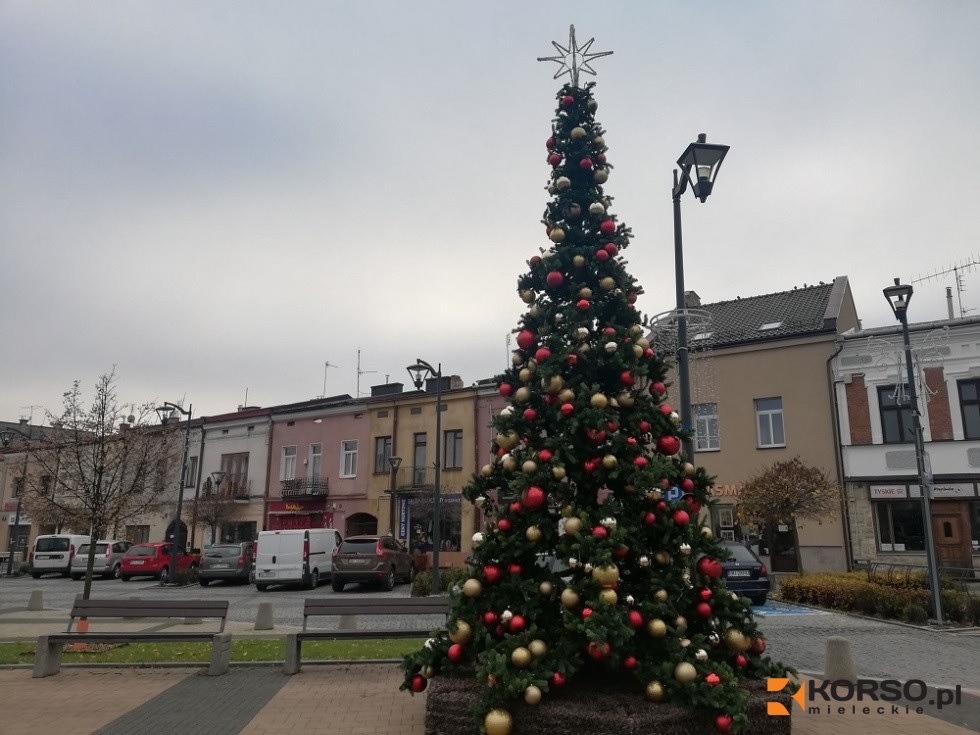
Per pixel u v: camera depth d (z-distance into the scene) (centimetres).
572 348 611
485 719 505
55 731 624
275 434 3756
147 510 1457
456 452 3178
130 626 1368
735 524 2548
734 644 561
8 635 1247
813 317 2742
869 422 2448
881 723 654
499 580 582
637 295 665
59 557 3284
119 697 751
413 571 2627
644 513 575
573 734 499
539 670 520
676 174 1048
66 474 1246
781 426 2592
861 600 1507
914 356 2284
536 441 615
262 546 2442
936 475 2328
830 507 2117
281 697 750
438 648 602
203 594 2289
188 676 859
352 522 3441
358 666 915
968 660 1011
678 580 557
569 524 546
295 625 1405
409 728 630
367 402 3475
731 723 495
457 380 3441
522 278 674
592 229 679
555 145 706
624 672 586
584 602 536
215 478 3659
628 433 605
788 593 1778
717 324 2933
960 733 620
